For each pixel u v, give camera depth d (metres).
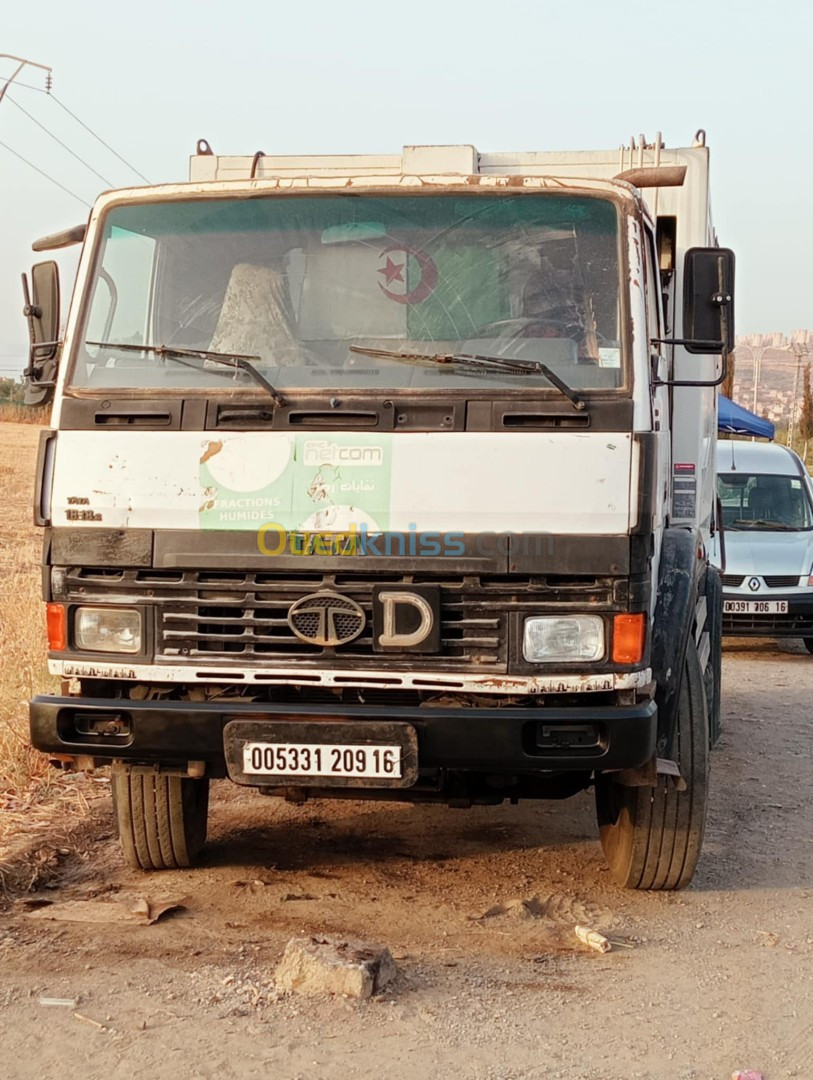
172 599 5.24
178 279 5.60
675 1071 4.21
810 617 14.21
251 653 5.20
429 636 5.09
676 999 4.80
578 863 6.54
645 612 5.16
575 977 5.00
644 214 5.70
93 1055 4.29
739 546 14.60
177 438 5.26
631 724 5.07
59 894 5.97
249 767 5.18
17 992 4.79
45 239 6.04
